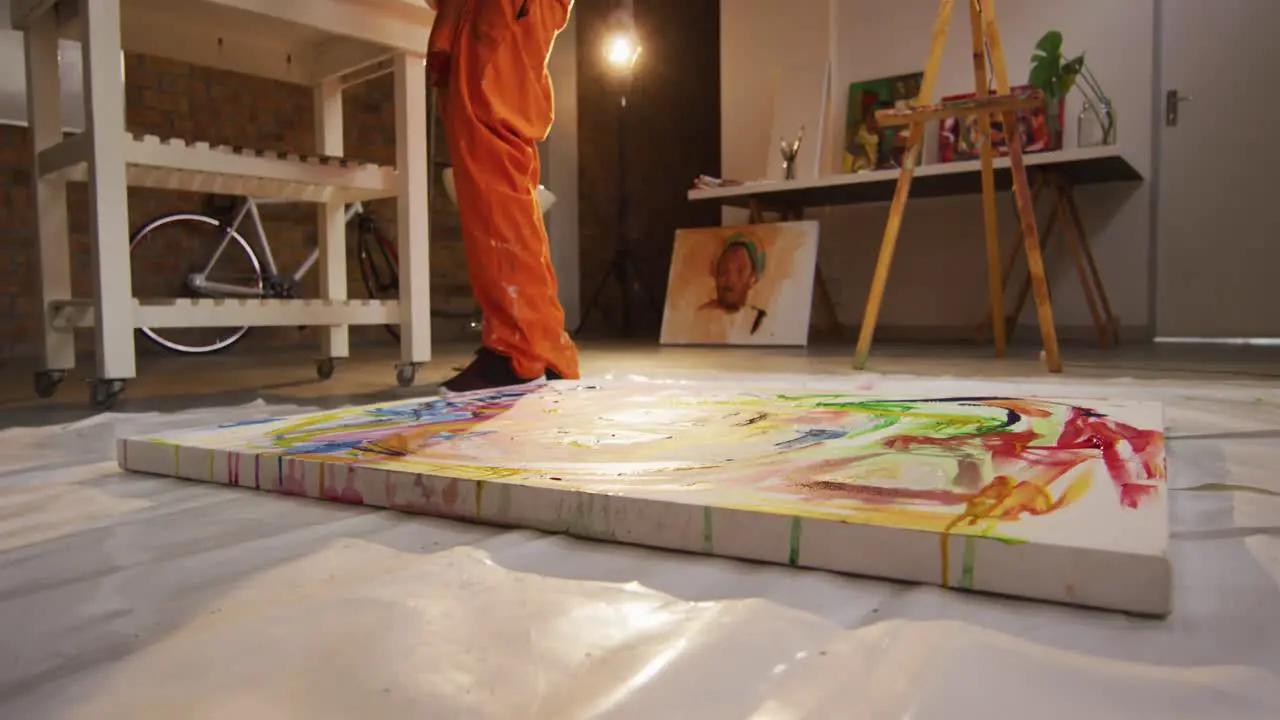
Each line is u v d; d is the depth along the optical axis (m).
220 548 0.75
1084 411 1.15
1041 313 2.57
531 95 1.89
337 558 0.71
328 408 1.93
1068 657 0.48
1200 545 0.71
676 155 7.88
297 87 5.20
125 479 1.08
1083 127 3.86
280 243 5.05
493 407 1.37
